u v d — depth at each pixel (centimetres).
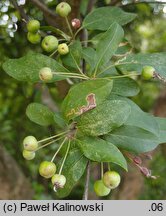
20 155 38
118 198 35
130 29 27
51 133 15
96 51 14
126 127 13
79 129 12
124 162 11
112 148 12
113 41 14
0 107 33
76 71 15
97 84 12
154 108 36
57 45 15
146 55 14
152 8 25
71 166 13
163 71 14
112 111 12
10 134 36
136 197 35
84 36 17
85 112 12
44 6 17
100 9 16
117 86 14
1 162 31
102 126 12
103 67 14
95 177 31
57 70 14
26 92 26
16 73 14
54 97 32
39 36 16
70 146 13
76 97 12
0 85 28
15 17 19
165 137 13
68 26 16
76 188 39
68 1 17
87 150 12
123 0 21
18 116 33
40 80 14
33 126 34
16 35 23
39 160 38
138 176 35
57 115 13
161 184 43
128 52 15
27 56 14
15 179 31
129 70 14
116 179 12
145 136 13
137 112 13
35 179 40
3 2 18
